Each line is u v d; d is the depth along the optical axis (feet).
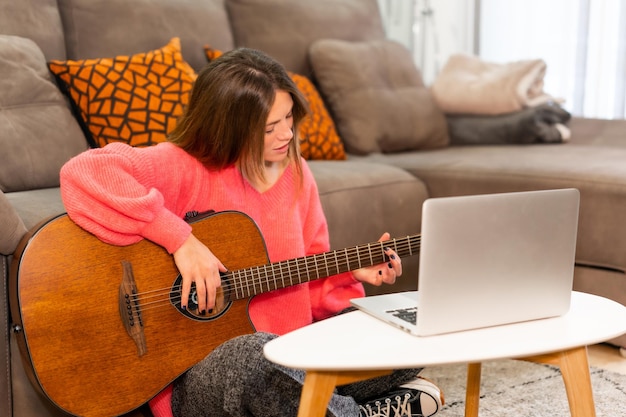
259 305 4.84
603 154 7.84
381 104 8.75
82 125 6.59
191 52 7.63
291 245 4.96
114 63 6.61
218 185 4.79
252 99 4.50
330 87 8.70
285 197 5.01
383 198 7.14
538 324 3.79
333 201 6.65
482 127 9.17
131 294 4.34
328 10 9.09
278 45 8.60
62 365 4.18
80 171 4.30
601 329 3.73
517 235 3.65
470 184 7.40
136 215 4.28
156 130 6.47
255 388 4.01
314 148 7.92
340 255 4.66
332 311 5.11
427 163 7.89
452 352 3.41
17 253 4.23
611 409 5.49
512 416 5.41
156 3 7.47
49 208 5.02
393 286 7.27
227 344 4.16
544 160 7.50
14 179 5.80
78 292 4.23
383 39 9.67
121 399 4.30
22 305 4.12
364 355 3.37
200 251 4.41
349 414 4.09
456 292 3.58
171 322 4.44
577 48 10.69
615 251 6.59
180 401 4.48
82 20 7.04
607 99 10.59
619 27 10.26
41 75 6.32
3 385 4.55
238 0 8.57
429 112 9.20
